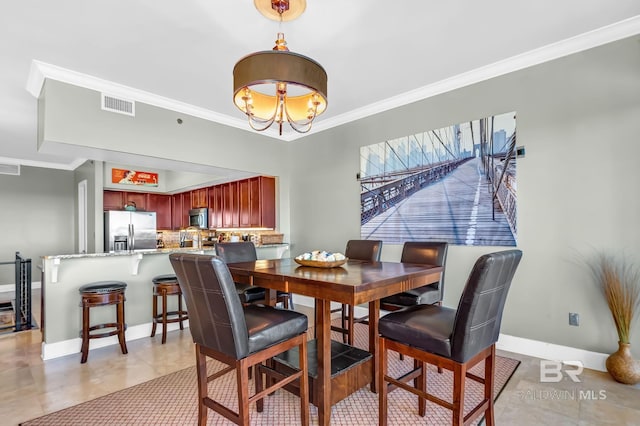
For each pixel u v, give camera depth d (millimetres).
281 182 5129
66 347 3072
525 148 2926
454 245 3344
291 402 2182
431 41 2648
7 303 5453
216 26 2385
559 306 2742
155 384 2439
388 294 1832
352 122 4289
